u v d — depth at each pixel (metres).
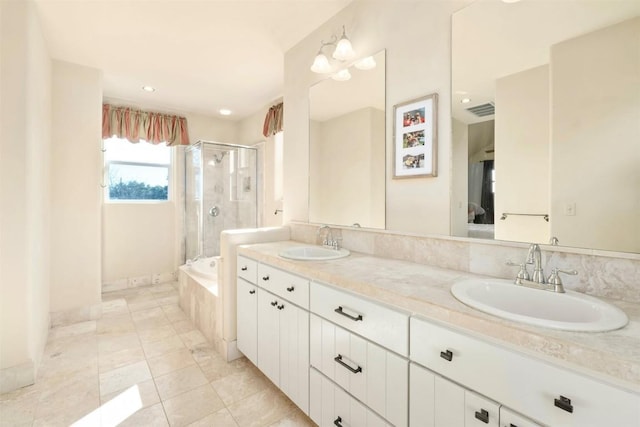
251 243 2.34
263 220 4.13
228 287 2.21
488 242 1.35
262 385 1.92
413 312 1.03
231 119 4.66
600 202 1.07
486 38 1.39
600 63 1.07
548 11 1.20
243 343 2.11
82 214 2.89
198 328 2.75
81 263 2.88
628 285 1.01
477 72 1.41
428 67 1.60
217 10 2.08
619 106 1.03
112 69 2.97
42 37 2.31
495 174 1.35
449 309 0.91
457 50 1.48
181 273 3.25
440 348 0.94
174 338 2.56
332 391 1.35
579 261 1.11
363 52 1.95
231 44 2.52
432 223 1.58
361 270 1.43
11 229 1.83
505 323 0.80
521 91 1.27
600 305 0.94
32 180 2.00
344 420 1.29
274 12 2.11
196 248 4.06
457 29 1.48
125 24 2.23
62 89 2.77
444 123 1.53
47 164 2.56
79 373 2.02
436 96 1.56
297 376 1.57
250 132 4.43
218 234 4.07
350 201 2.05
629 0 1.01
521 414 0.77
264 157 4.09
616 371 0.62
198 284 2.74
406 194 1.71
